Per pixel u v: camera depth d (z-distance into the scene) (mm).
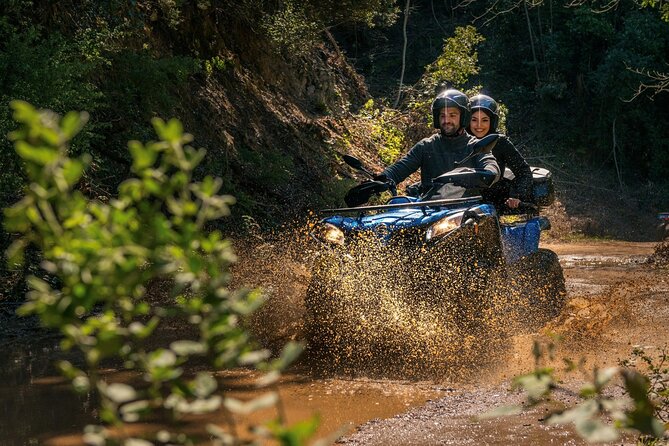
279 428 1195
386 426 4348
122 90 12328
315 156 17203
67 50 10461
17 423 4387
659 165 30359
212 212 1291
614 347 6383
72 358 6027
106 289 1249
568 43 31516
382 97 27984
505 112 25438
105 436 1307
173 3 14867
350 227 6695
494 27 32844
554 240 21672
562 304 7914
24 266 8250
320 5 18906
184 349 1340
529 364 5852
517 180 7973
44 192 1200
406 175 7688
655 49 29953
